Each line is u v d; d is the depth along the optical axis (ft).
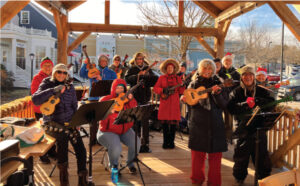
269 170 10.73
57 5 21.57
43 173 12.05
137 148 11.75
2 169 6.28
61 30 23.98
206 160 14.33
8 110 13.37
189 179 11.76
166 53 45.62
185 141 18.15
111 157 11.00
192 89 10.36
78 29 25.22
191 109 10.62
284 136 12.75
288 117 12.48
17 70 72.95
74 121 8.79
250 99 9.43
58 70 9.61
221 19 25.90
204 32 26.89
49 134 9.48
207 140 10.00
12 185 6.32
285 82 10.85
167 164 13.61
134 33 25.98
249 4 20.02
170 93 14.88
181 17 26.94
